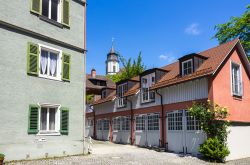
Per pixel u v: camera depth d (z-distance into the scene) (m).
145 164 14.40
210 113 16.14
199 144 17.38
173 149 19.83
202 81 17.83
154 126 22.34
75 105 16.94
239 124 18.27
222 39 30.06
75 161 14.36
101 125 32.38
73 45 17.27
